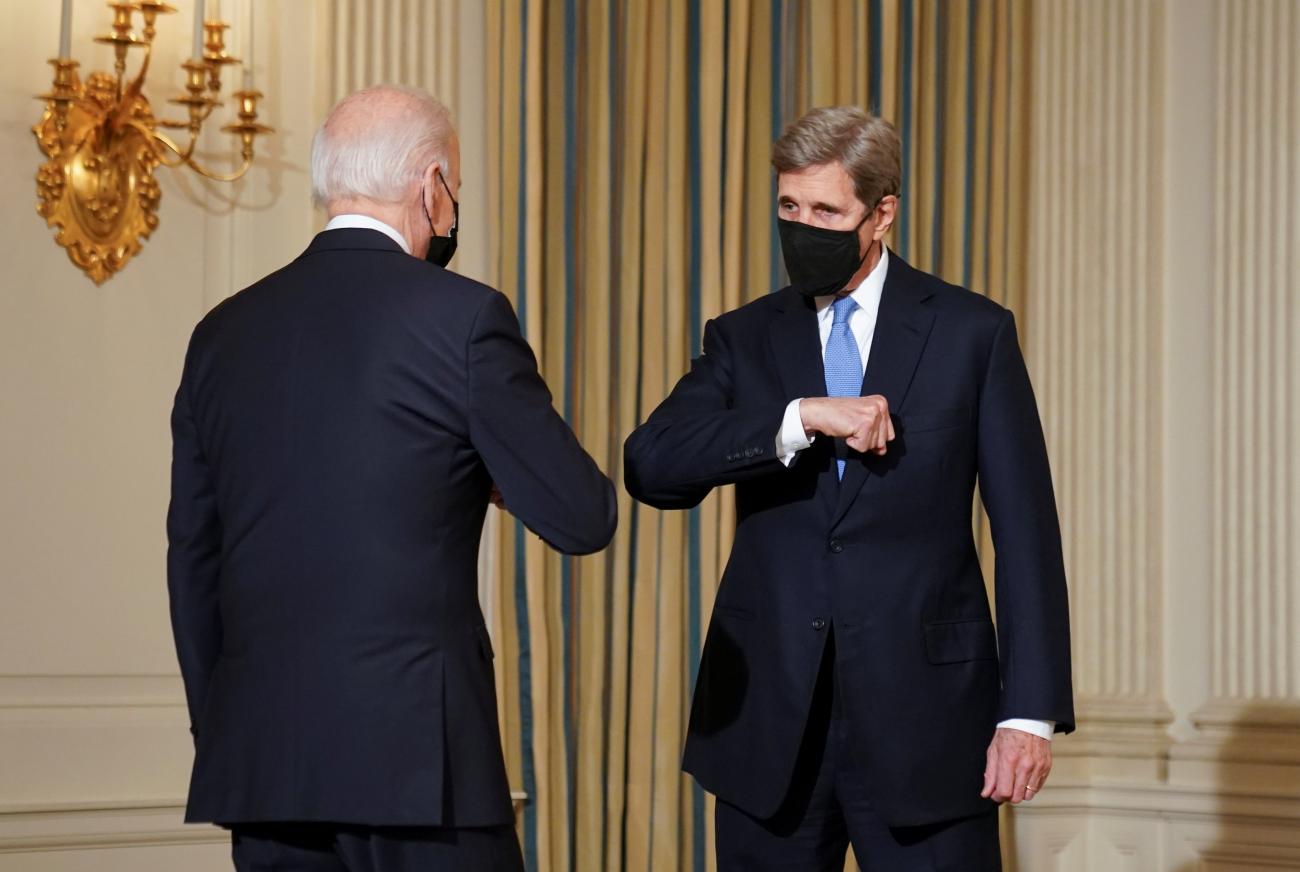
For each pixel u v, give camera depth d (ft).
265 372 6.81
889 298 8.21
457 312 6.67
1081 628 15.47
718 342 8.73
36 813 12.29
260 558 6.68
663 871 14.11
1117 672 15.33
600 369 14.33
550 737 13.98
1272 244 14.85
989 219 15.46
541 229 14.08
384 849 6.48
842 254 7.90
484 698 6.74
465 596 6.76
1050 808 15.05
